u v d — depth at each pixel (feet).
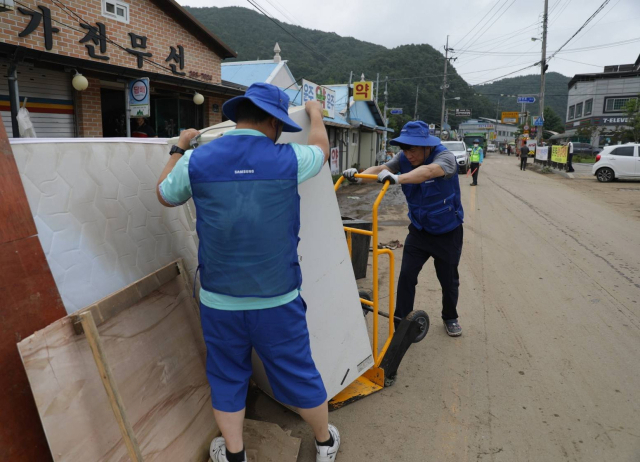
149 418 6.53
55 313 5.65
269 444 8.17
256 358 8.95
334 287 9.16
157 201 7.98
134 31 31.30
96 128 29.55
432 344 13.23
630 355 12.56
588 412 10.00
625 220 32.86
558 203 41.39
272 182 6.21
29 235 5.52
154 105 38.96
